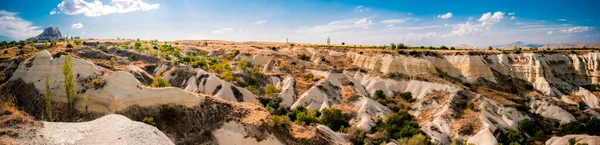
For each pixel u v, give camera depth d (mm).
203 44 170375
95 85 49000
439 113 66688
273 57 107938
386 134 56875
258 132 41219
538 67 88750
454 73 89500
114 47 112438
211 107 45125
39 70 54406
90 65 53000
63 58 54656
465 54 91250
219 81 73375
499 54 94625
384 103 75438
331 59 110500
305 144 41531
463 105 69062
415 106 73812
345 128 59562
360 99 72750
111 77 48906
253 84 80875
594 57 91625
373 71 94062
